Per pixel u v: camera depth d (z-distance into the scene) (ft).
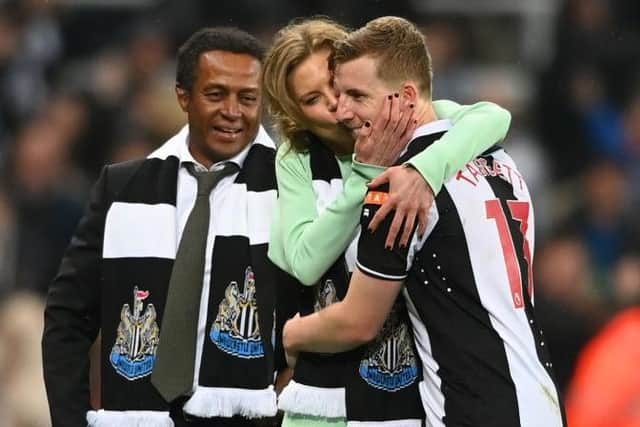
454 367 50.70
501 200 51.98
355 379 53.06
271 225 55.26
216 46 56.49
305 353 53.62
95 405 72.54
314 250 52.13
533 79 133.80
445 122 52.34
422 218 50.16
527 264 52.39
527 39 136.05
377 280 50.47
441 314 50.96
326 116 53.57
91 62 134.51
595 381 86.43
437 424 51.44
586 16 135.54
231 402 55.42
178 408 56.13
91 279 57.21
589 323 102.01
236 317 55.93
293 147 55.06
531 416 50.08
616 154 130.82
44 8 137.39
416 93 51.60
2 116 130.52
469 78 132.05
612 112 132.98
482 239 51.01
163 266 56.13
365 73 51.11
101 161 124.36
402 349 53.11
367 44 51.19
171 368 55.36
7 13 136.87
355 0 128.16
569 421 93.45
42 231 116.57
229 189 57.00
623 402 85.56
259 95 56.75
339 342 51.65
